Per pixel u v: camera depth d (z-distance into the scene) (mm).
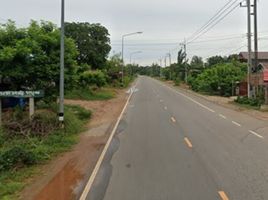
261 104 43531
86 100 48469
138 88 85500
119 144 20469
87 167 15336
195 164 15305
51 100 25562
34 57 23328
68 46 24969
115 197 11180
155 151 18250
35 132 21078
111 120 31078
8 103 25062
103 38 73125
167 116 33531
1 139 19750
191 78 94562
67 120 24344
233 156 16750
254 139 21375
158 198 10945
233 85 64375
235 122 29219
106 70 78625
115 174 13977
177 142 20688
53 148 18859
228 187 11922
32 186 12875
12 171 14719
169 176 13438
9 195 11906
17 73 22797
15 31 23891
